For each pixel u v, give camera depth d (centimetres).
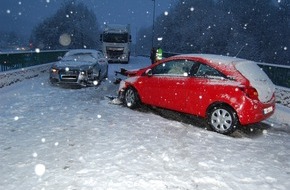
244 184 419
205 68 683
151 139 580
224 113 642
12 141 539
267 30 5941
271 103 670
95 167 444
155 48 2105
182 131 645
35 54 1514
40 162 455
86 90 1106
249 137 637
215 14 6122
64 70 1130
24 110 765
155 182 407
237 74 637
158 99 765
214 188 401
